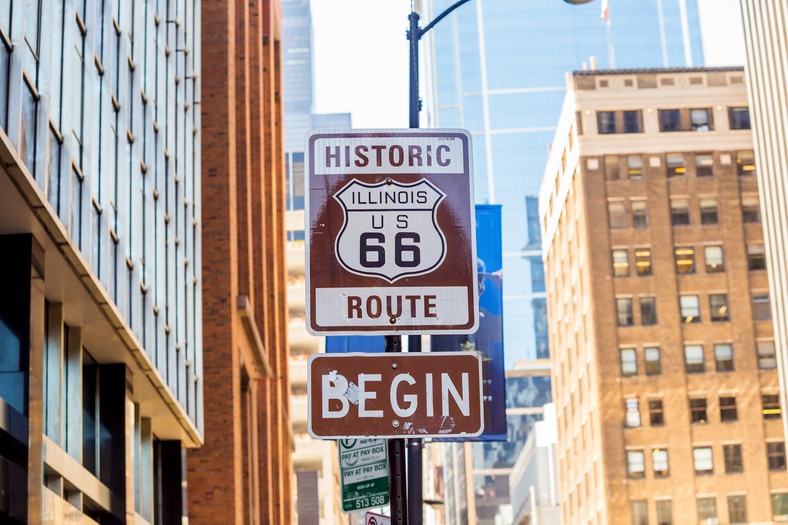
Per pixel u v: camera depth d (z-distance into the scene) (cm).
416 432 766
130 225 2783
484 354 2050
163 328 3106
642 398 9394
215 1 4122
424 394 771
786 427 7562
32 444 2120
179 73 3553
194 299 3631
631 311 9594
